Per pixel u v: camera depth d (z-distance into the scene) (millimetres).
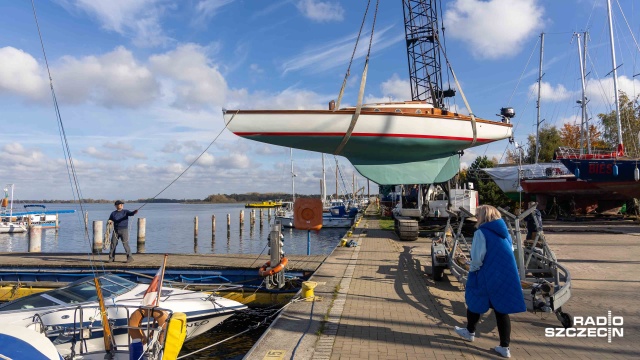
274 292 9547
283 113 7668
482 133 8570
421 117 7957
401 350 4867
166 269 11461
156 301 5113
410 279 8992
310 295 7281
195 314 7355
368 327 5727
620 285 8383
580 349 4938
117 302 6758
